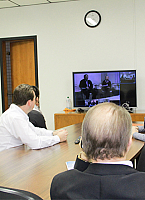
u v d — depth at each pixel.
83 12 4.42
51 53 4.63
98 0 4.33
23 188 1.02
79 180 0.68
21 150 1.65
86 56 4.46
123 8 4.24
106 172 0.67
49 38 4.62
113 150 0.70
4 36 4.86
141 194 0.61
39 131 2.08
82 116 3.97
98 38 4.39
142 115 3.79
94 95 4.26
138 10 4.18
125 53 4.29
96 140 0.70
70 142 1.86
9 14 4.78
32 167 1.28
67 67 4.57
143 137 1.82
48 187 1.02
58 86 4.64
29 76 5.01
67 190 0.67
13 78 5.13
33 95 1.93
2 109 5.03
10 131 1.82
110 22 4.31
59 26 4.55
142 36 4.19
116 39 4.31
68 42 4.54
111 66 4.36
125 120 0.72
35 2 4.49
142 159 1.38
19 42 5.02
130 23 4.23
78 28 4.47
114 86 4.16
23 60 5.02
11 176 1.15
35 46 4.71
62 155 1.50
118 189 0.62
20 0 4.36
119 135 0.70
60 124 4.09
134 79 4.09
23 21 4.73
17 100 1.89
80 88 4.31
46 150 1.63
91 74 4.24
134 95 4.11
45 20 4.61
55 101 4.68
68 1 4.46
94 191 0.64
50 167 1.28
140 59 4.22
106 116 0.72
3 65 5.02
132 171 0.68
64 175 0.72
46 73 4.69
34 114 2.41
